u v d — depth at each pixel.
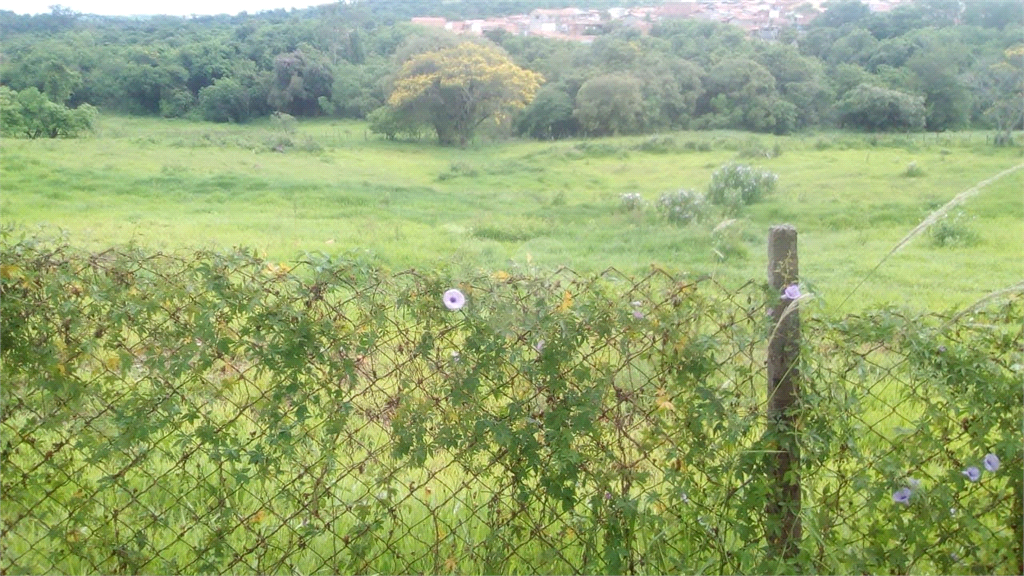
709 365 2.71
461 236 16.69
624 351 2.71
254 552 3.11
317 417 2.82
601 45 57.66
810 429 2.70
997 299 2.78
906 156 36.03
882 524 2.82
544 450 2.82
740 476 2.76
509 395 2.79
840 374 2.72
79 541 2.88
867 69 56.84
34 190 22.34
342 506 3.05
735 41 59.91
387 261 12.80
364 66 62.09
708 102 54.59
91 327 2.75
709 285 3.66
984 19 59.66
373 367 2.82
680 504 2.84
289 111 60.12
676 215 19.59
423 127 51.34
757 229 17.44
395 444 2.77
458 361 2.71
